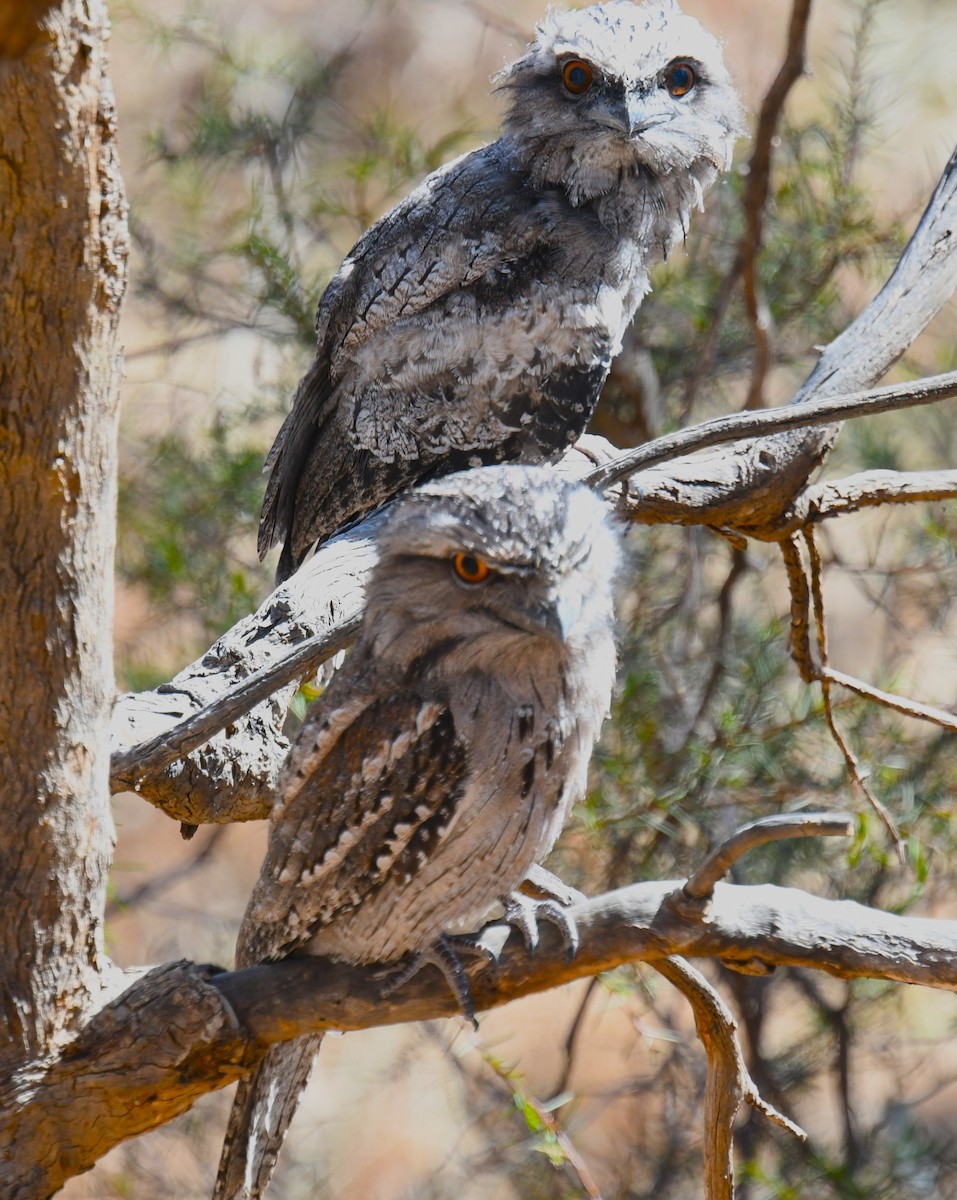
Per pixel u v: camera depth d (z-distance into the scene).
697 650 13.71
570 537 6.44
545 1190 13.64
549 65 10.08
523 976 6.02
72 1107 5.58
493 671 6.58
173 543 12.61
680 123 10.03
